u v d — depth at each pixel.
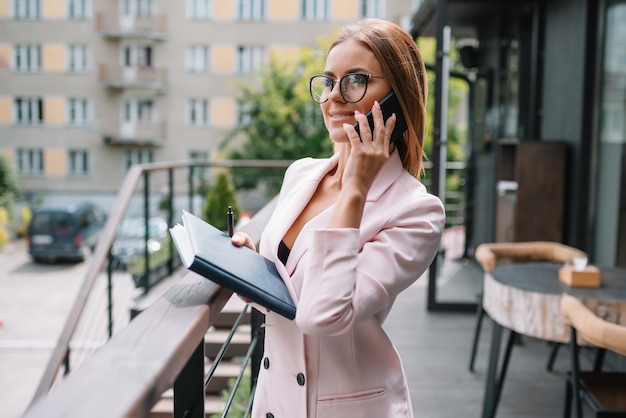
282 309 0.96
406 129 1.10
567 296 2.37
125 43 25.78
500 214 5.84
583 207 4.44
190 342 0.77
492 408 2.84
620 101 3.98
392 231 0.99
